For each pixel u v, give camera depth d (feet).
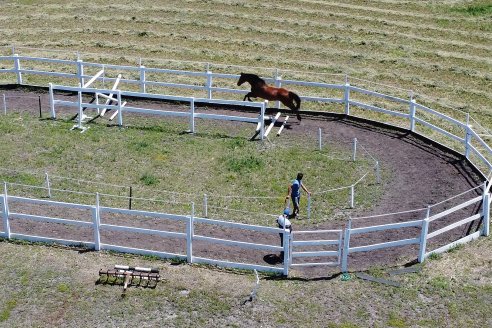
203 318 65.16
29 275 69.77
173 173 87.56
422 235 71.10
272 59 120.98
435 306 66.74
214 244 74.74
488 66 119.14
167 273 70.03
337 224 78.33
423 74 117.39
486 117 105.70
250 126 100.12
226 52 123.24
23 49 124.06
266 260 72.69
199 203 81.71
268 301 66.95
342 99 103.65
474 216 75.20
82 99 107.24
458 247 74.13
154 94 103.30
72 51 122.52
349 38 127.75
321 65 119.55
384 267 71.41
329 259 73.10
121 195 82.69
